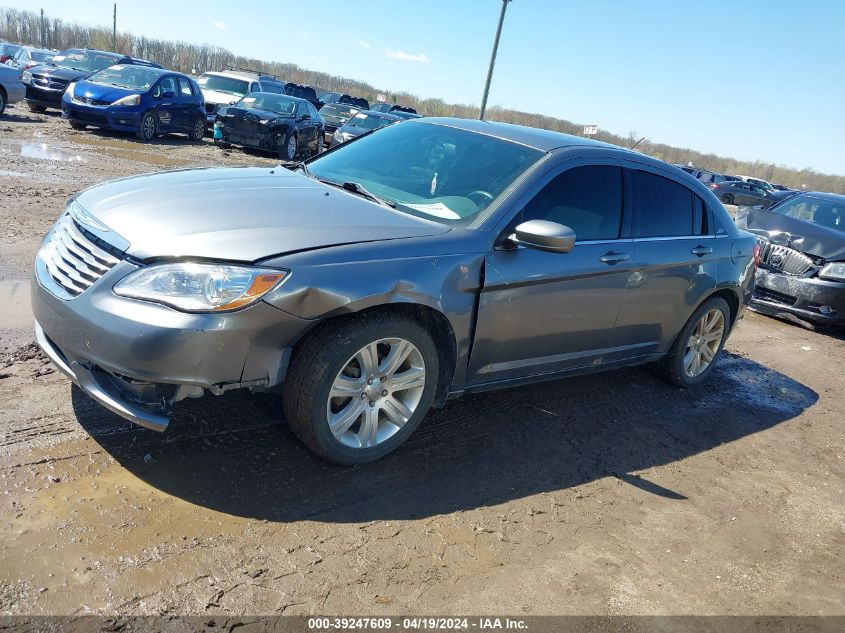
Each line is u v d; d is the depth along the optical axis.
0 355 3.73
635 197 4.28
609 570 2.89
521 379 3.88
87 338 2.72
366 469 3.26
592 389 4.91
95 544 2.45
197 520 2.68
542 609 2.57
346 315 2.97
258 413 3.54
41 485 2.71
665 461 4.03
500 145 4.02
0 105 15.05
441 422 3.92
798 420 5.16
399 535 2.83
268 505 2.85
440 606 2.49
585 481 3.61
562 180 3.83
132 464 2.94
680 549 3.16
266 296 2.71
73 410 3.28
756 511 3.65
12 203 7.28
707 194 4.94
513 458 3.69
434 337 3.35
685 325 4.90
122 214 3.01
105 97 14.53
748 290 5.32
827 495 4.00
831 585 3.08
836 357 7.14
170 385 2.73
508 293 3.47
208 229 2.87
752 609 2.82
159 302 2.65
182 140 17.06
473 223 3.43
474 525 3.01
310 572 2.52
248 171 3.93
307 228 3.02
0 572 2.24
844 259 7.63
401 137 4.36
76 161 10.87
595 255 3.89
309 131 18.14
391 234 3.16
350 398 3.12
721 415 4.94
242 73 23.03
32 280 3.16
